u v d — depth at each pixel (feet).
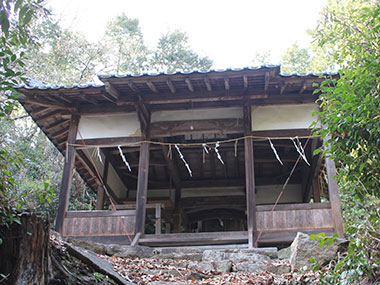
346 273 15.08
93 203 53.01
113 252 25.39
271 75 28.96
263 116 32.32
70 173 31.96
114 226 29.73
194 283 18.57
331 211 28.27
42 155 50.62
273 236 28.12
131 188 46.26
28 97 31.94
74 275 14.47
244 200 44.86
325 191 43.27
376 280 15.42
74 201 51.75
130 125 33.68
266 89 30.96
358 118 15.31
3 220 12.07
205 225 49.65
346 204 37.06
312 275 18.47
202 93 32.04
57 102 33.45
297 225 28.30
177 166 43.86
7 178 13.32
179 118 33.60
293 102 32.01
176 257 24.76
